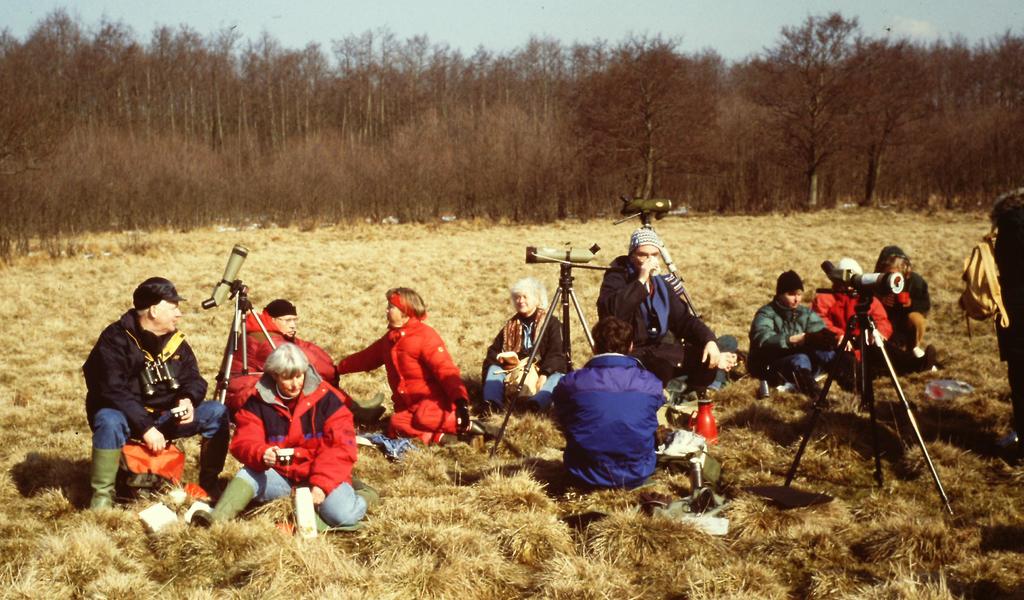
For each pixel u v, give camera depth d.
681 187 46.25
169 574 4.47
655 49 45.03
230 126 76.31
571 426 5.48
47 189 27.42
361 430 7.23
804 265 17.36
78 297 14.94
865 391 5.66
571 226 36.38
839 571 4.43
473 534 4.69
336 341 11.16
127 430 5.38
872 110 43.91
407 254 22.09
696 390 7.18
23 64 46.91
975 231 26.42
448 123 49.59
